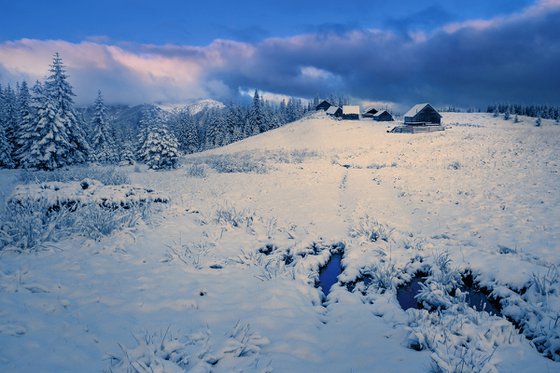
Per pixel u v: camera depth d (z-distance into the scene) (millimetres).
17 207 9648
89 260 8023
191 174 26781
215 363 4715
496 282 7641
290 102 129625
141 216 11578
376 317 6434
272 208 15195
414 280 8430
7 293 5848
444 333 5367
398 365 4773
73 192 11820
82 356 4480
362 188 19422
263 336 5531
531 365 4801
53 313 5480
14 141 43500
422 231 11430
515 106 127125
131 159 52562
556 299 6371
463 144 34219
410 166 26891
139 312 6004
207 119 106188
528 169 19578
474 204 13805
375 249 10008
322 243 11070
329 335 5805
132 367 4250
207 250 9789
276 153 44625
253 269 8648
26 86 42938
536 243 9195
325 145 51062
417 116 62094
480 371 4461
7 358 4148
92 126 53156
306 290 7613
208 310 6312
